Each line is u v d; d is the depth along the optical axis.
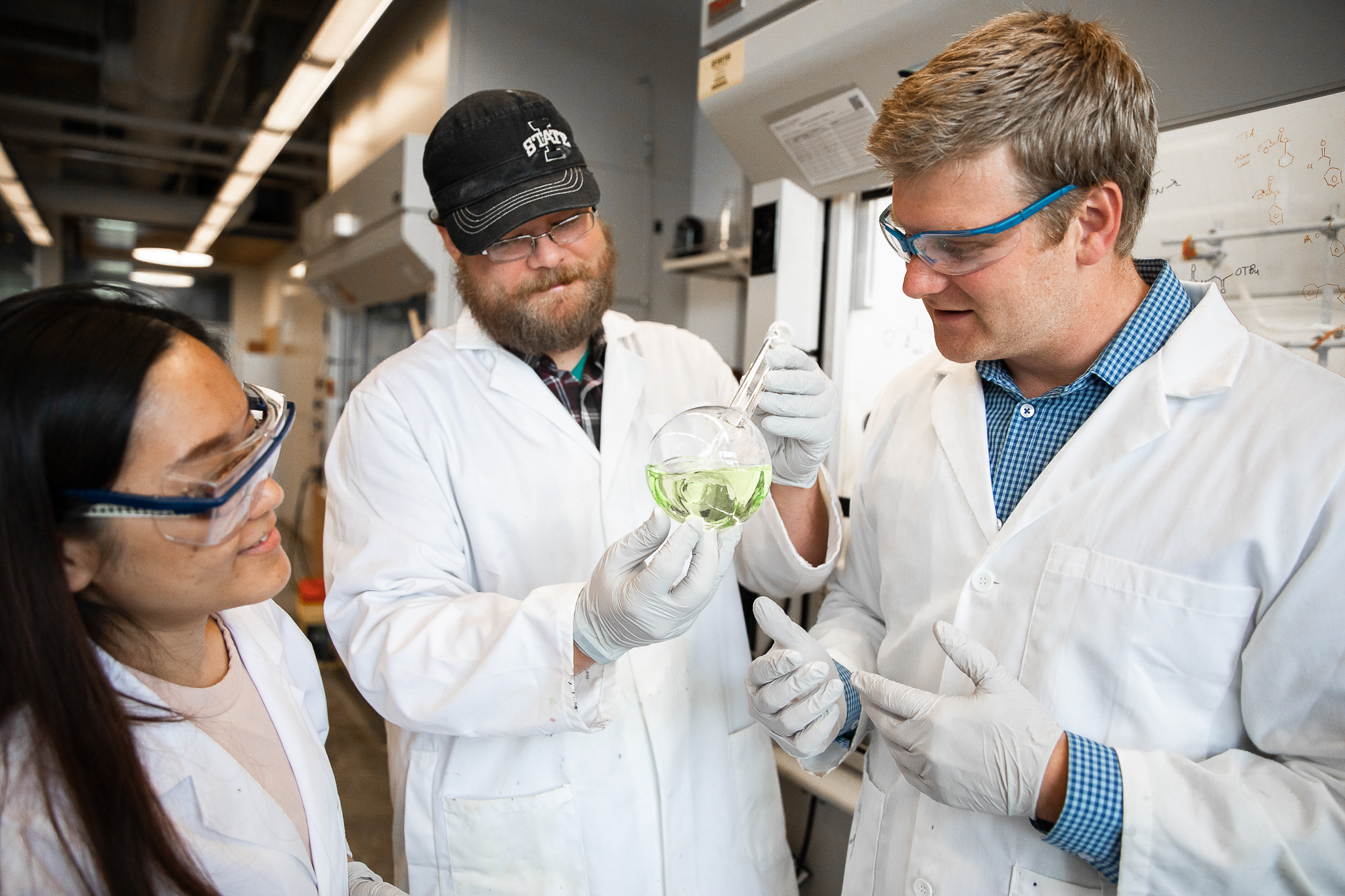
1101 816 0.75
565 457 1.27
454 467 1.26
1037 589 0.88
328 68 3.60
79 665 0.62
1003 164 0.74
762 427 1.10
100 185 7.21
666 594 0.89
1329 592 0.71
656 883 1.17
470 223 1.16
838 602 1.26
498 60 2.90
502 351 1.30
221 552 0.69
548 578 1.24
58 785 0.63
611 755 1.17
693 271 2.53
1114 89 0.74
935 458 1.04
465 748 1.19
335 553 1.24
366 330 4.69
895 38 1.31
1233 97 1.11
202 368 0.68
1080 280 0.83
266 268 9.60
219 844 0.74
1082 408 0.93
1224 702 0.80
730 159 2.78
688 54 3.26
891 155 0.79
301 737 0.88
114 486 0.63
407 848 1.22
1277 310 1.17
